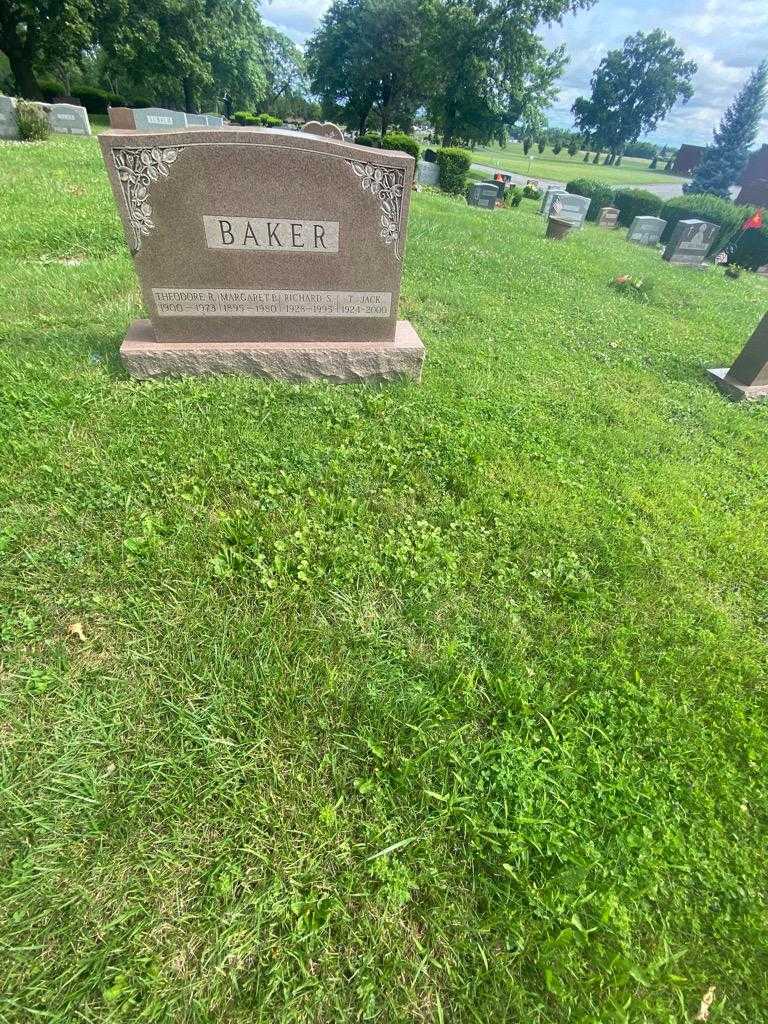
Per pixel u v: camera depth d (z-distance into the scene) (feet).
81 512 9.11
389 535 9.57
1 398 11.34
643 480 12.57
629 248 51.49
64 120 63.77
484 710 7.30
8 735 6.35
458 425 13.16
